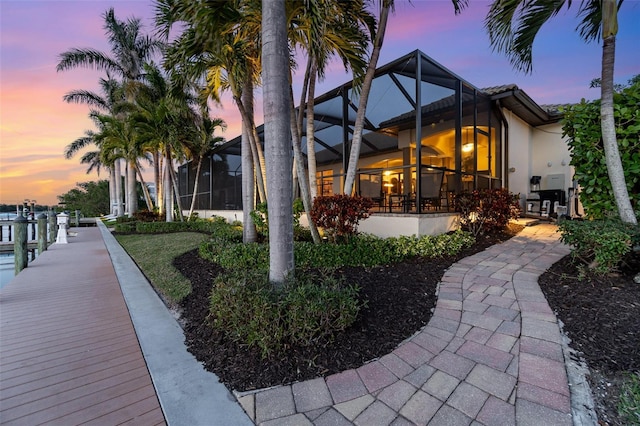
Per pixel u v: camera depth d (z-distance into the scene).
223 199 12.44
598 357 1.96
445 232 6.00
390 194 6.33
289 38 4.20
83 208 29.75
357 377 1.90
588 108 3.80
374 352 2.16
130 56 13.83
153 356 2.28
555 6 4.04
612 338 2.12
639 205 3.57
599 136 3.68
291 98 4.65
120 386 1.97
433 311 2.82
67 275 5.11
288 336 2.20
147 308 3.36
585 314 2.49
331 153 7.84
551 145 10.18
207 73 5.24
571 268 3.58
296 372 1.95
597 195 3.81
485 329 2.45
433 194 6.05
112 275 5.11
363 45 4.52
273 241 2.74
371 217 6.09
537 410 1.57
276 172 2.71
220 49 3.69
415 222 5.36
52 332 2.82
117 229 12.12
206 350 2.32
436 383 1.83
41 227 7.64
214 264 4.74
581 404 1.60
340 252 4.36
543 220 8.72
